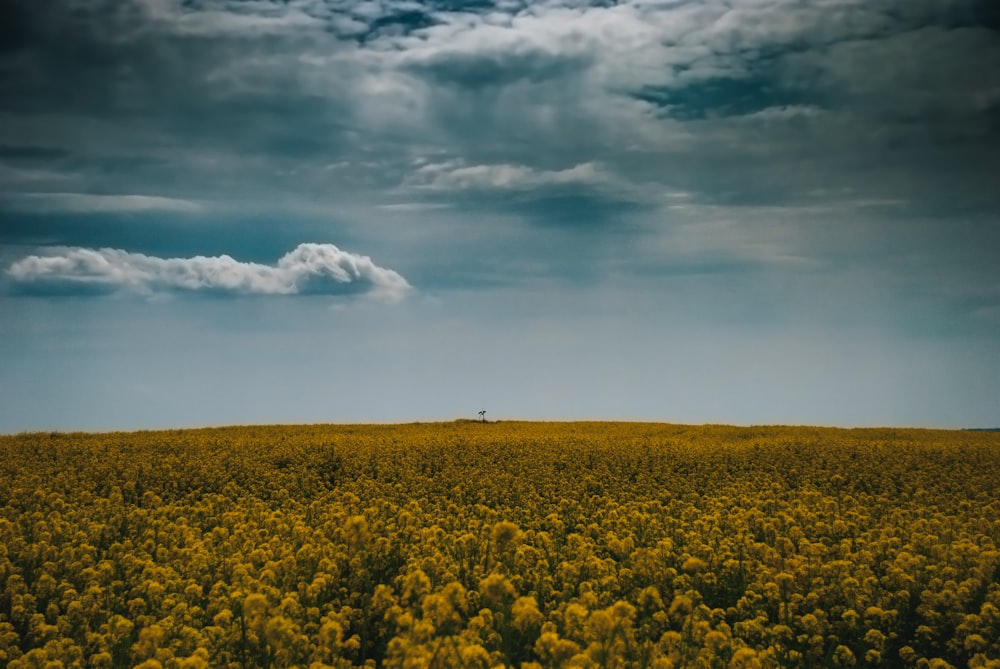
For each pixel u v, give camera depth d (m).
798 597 11.07
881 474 27.58
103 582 11.88
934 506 20.98
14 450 32.38
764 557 13.10
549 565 12.80
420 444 36.12
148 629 8.26
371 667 8.30
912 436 47.41
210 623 10.34
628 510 18.44
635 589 11.00
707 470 28.89
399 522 14.59
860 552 13.37
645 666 7.69
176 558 13.13
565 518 18.61
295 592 10.13
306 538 13.66
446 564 11.39
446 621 7.75
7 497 21.28
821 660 9.83
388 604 9.05
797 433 49.62
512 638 8.71
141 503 22.80
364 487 23.62
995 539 15.62
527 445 35.94
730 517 16.48
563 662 6.76
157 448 33.41
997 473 28.08
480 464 29.88
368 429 53.28
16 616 10.41
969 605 11.40
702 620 9.21
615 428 54.19
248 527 14.82
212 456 31.16
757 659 7.32
